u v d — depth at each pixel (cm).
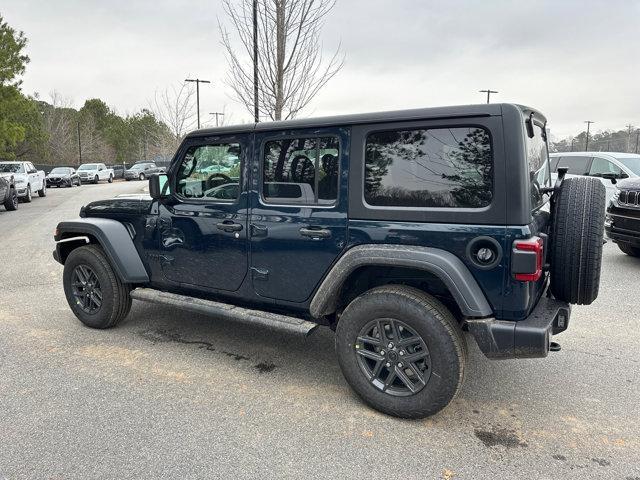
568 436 295
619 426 306
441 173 294
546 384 364
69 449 276
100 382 361
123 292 459
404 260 295
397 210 305
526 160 275
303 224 340
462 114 283
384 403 313
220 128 375
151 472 257
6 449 275
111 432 294
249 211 365
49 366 388
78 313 477
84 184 3578
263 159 357
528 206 276
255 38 852
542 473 259
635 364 400
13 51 2395
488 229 279
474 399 341
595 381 369
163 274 428
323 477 255
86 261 459
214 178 388
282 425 304
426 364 299
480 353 420
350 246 323
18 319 504
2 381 360
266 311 378
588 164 1121
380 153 312
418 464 266
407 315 298
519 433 298
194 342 444
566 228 306
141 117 7069
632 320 509
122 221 449
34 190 2050
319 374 380
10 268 746
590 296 307
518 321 284
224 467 262
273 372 383
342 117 322
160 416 313
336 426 304
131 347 430
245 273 375
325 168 332
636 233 719
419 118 296
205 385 358
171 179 410
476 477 255
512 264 274
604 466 265
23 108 2488
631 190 730
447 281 284
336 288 324
